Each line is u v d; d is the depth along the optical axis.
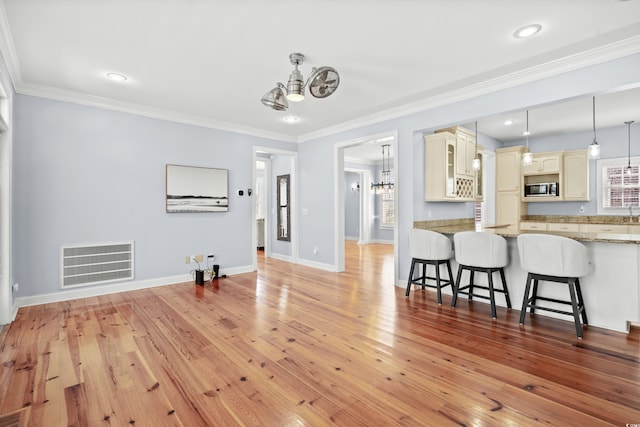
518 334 2.70
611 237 2.84
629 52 2.54
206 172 4.78
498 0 2.04
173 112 4.41
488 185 5.98
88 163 3.81
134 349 2.43
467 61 2.90
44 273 3.55
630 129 4.98
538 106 3.11
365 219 9.60
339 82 3.15
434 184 4.32
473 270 3.26
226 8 2.15
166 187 4.40
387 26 2.36
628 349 2.40
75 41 2.57
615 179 5.14
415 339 2.61
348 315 3.19
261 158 6.89
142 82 3.38
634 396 1.81
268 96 3.11
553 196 5.45
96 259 3.88
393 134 4.38
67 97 3.65
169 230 4.45
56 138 3.61
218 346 2.48
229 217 5.07
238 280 4.71
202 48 2.68
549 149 5.75
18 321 3.00
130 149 4.11
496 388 1.91
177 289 4.19
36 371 2.10
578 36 2.47
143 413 1.69
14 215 3.35
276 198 6.89
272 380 2.00
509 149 5.75
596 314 2.82
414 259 3.80
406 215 4.23
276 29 2.40
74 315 3.18
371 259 6.70
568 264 2.62
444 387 1.92
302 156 5.95
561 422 1.60
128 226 4.11
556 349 2.41
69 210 3.70
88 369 2.13
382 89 3.58
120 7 2.13
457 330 2.79
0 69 2.52
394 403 1.77
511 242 3.32
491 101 3.38
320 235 5.61
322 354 2.35
